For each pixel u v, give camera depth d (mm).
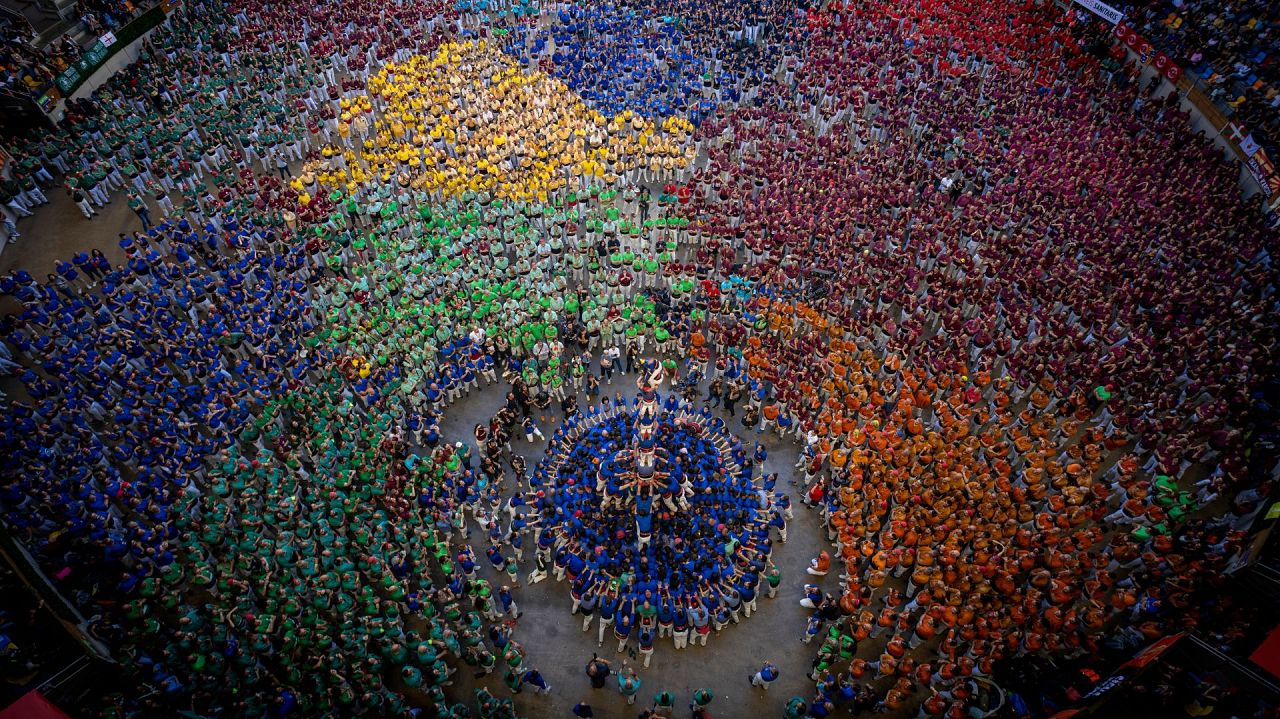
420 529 26922
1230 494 29750
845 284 37938
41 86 47250
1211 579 25188
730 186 45406
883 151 50156
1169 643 23016
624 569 26781
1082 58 55156
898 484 28562
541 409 34812
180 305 36750
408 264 39781
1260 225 39625
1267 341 33344
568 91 55156
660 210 45438
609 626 26500
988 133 48500
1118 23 57062
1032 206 41562
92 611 24391
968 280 38125
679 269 38156
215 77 53375
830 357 33781
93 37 55438
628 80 56375
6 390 33656
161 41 57438
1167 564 25953
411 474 29672
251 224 41094
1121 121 49000
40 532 26562
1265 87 48188
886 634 26125
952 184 45469
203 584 25656
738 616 26906
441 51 58750
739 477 30016
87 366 32250
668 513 28641
